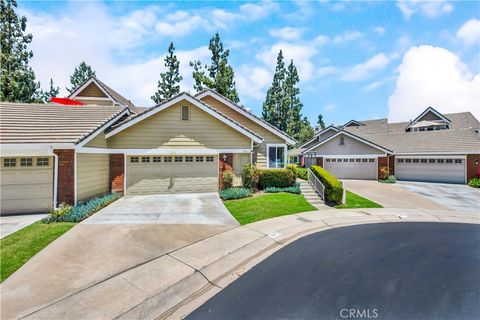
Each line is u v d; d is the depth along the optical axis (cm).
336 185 1277
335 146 2512
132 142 1341
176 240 709
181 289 474
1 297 420
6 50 2298
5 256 566
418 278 527
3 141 905
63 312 389
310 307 422
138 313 400
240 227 844
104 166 1274
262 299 448
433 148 2247
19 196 950
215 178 1445
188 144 1403
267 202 1180
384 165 2297
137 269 535
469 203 1377
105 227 794
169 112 1380
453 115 3312
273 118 4497
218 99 1719
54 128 1055
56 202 979
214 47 3123
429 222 998
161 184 1383
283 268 572
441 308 422
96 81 1944
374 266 585
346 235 818
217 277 527
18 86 2288
